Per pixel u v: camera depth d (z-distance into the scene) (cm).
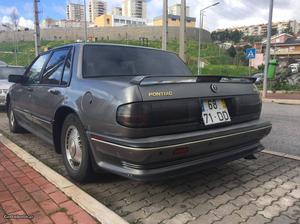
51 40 8869
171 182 383
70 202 316
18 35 9162
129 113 289
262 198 341
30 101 502
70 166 391
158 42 8075
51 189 346
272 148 568
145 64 429
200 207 319
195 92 325
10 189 348
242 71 5319
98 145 324
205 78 335
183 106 313
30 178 379
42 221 282
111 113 304
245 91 381
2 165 427
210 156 333
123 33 9150
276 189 364
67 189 343
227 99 357
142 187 367
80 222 279
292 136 672
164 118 301
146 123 291
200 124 326
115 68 400
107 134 311
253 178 398
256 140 392
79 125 359
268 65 1747
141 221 291
